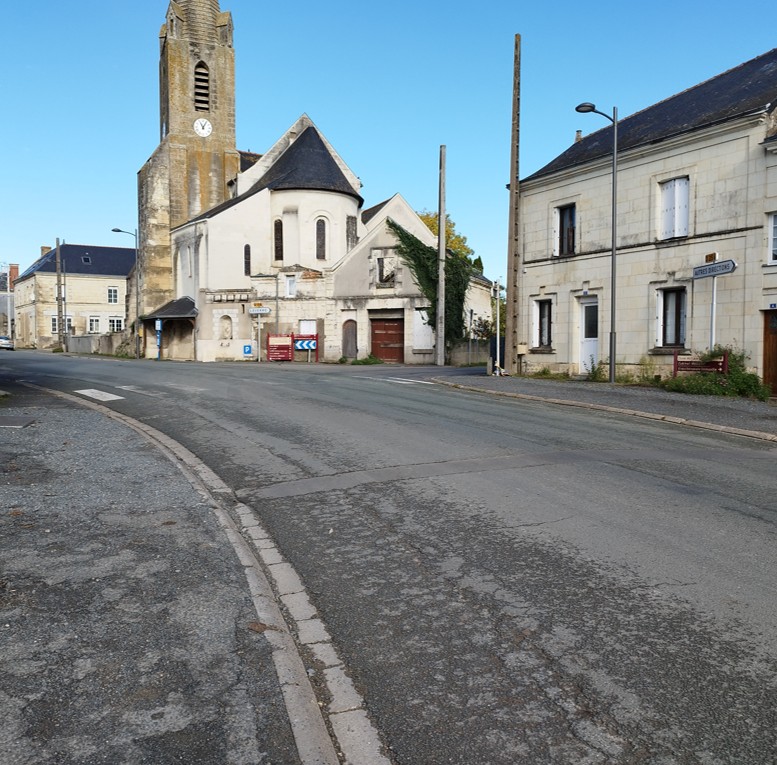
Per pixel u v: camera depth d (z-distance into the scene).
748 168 18.02
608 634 4.05
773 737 3.05
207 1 50.50
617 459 9.23
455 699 3.39
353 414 13.34
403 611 4.43
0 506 6.43
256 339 40.78
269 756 2.86
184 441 10.74
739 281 18.30
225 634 3.94
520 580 4.90
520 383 21.06
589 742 3.03
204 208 50.22
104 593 4.49
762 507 6.79
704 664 3.69
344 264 39.00
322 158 45.03
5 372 25.80
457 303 38.78
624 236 21.27
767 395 17.45
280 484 7.96
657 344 20.50
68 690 3.30
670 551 5.46
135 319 51.19
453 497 7.17
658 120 22.34
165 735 2.98
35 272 79.06
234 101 51.34
